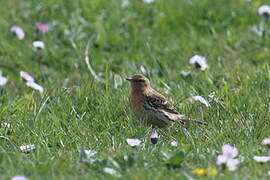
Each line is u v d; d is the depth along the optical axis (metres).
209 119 12.38
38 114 12.20
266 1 20.05
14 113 12.74
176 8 19.80
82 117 12.44
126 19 18.97
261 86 13.79
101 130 12.05
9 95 13.98
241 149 10.87
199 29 18.88
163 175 9.62
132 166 10.01
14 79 15.09
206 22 18.91
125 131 11.80
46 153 10.78
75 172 9.77
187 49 17.17
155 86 14.36
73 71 15.95
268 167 9.92
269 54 16.47
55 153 10.88
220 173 9.79
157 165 10.01
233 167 9.84
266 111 12.41
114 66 15.95
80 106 12.89
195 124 12.14
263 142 10.83
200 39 17.94
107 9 19.84
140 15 19.55
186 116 12.77
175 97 13.56
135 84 12.84
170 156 10.20
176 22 19.05
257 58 16.42
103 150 10.93
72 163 10.16
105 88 13.88
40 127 11.91
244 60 16.38
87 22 18.95
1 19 18.95
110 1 20.31
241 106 12.77
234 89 13.68
